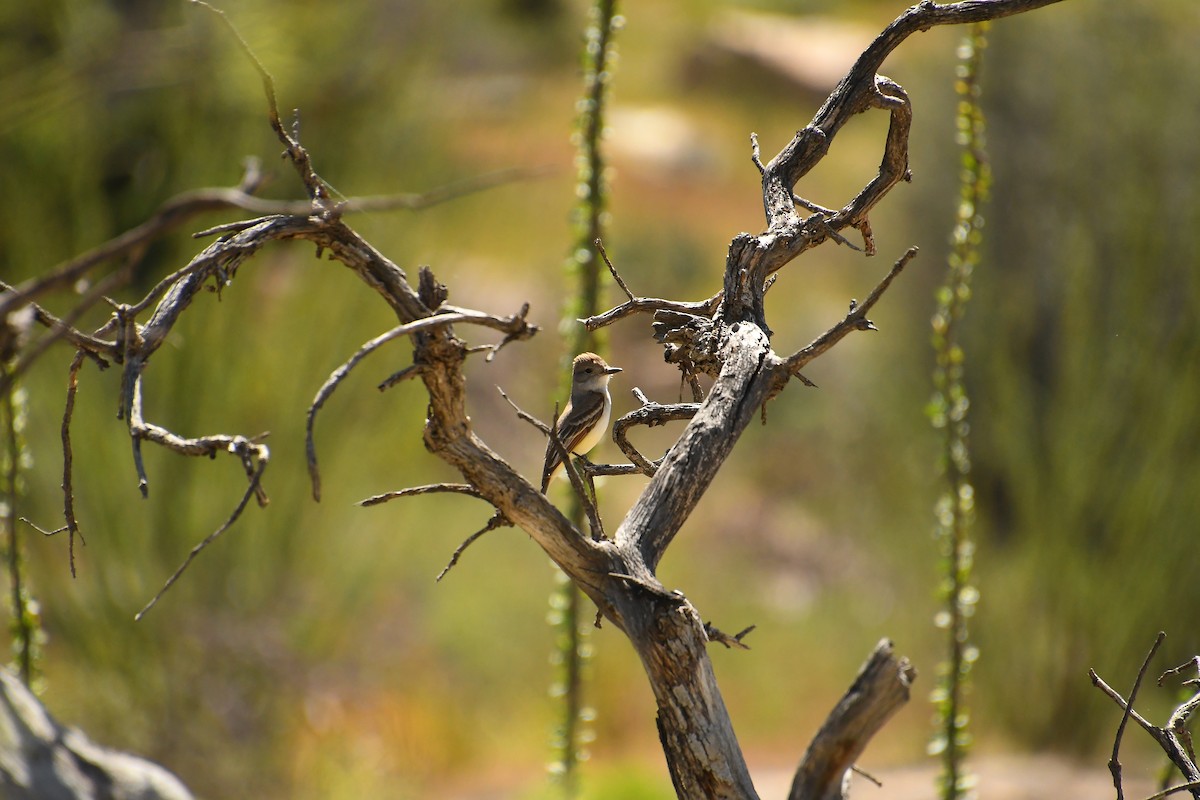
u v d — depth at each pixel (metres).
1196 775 3.53
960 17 3.77
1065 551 14.37
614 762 14.96
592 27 6.51
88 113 13.10
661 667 2.88
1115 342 14.42
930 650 16.78
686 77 47.88
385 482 15.23
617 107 44.62
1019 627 14.62
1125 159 15.31
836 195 32.66
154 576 13.20
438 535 17.81
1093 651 14.12
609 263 3.95
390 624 15.15
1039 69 18.73
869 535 19.73
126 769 3.09
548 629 17.45
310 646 14.07
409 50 15.57
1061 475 14.54
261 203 2.29
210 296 13.31
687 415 3.61
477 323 2.77
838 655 17.72
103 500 12.94
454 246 15.78
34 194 12.91
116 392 13.23
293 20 14.06
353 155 14.84
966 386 17.19
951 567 6.38
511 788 14.25
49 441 12.78
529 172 2.60
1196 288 13.80
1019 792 12.41
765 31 52.19
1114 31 16.38
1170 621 13.85
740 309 3.58
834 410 22.53
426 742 14.62
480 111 36.94
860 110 3.85
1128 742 13.96
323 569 14.31
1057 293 16.53
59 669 12.88
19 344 2.47
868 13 57.56
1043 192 17.58
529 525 2.94
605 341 6.82
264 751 12.88
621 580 2.94
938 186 21.16
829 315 26.56
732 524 21.73
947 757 6.28
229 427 13.54
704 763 2.84
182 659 12.83
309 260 14.02
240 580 13.68
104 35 11.05
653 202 36.69
